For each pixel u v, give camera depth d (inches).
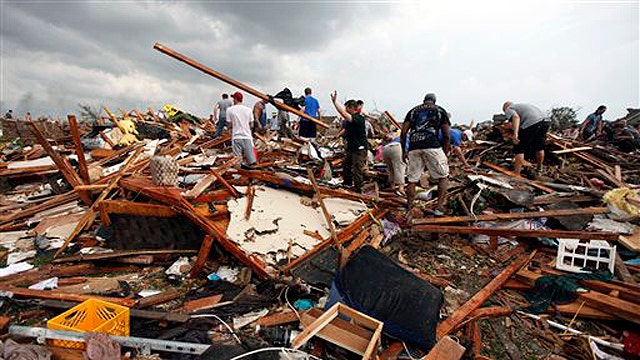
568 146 354.9
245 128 275.0
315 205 205.8
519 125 289.0
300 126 386.3
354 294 124.2
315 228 188.9
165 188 188.7
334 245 175.3
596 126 442.3
